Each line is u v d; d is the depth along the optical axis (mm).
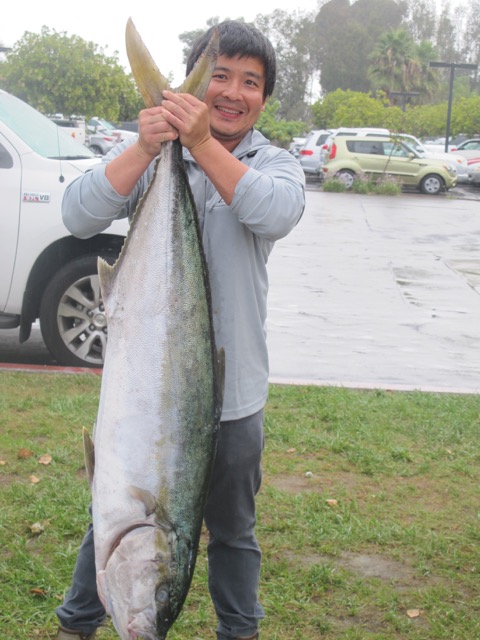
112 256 6801
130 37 2455
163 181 2490
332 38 82625
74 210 2660
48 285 6820
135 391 2420
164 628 2369
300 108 84000
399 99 61750
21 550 4055
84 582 2920
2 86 29781
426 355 8250
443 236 18141
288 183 2674
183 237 2506
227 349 2771
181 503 2428
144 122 2463
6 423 5711
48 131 7461
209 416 2518
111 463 2381
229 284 2758
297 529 4445
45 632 3514
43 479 4848
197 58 2738
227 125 2766
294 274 12648
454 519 4664
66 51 29047
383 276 12836
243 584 2975
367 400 6523
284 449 5508
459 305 10836
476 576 4098
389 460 5410
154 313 2461
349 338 8805
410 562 4207
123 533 2369
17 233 6703
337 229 18578
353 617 3754
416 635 3625
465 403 6570
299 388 6762
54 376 6707
